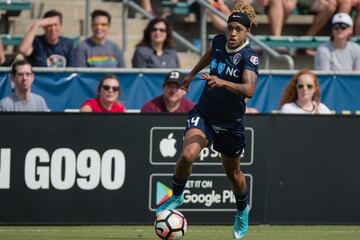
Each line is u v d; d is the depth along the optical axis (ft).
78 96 119.34
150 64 129.59
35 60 131.95
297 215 103.30
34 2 156.15
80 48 130.72
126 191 100.27
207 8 144.05
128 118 99.96
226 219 101.60
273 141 102.42
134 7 149.89
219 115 81.66
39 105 114.01
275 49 157.07
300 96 112.78
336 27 136.67
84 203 99.66
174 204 82.99
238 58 80.33
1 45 136.67
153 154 100.42
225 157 85.10
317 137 103.30
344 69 137.39
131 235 91.86
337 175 103.86
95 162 99.66
